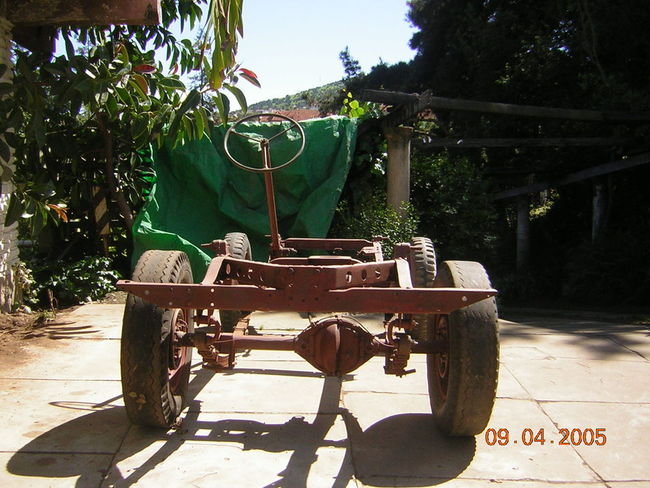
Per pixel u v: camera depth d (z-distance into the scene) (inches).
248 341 117.5
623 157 457.4
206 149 294.2
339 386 154.6
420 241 173.2
